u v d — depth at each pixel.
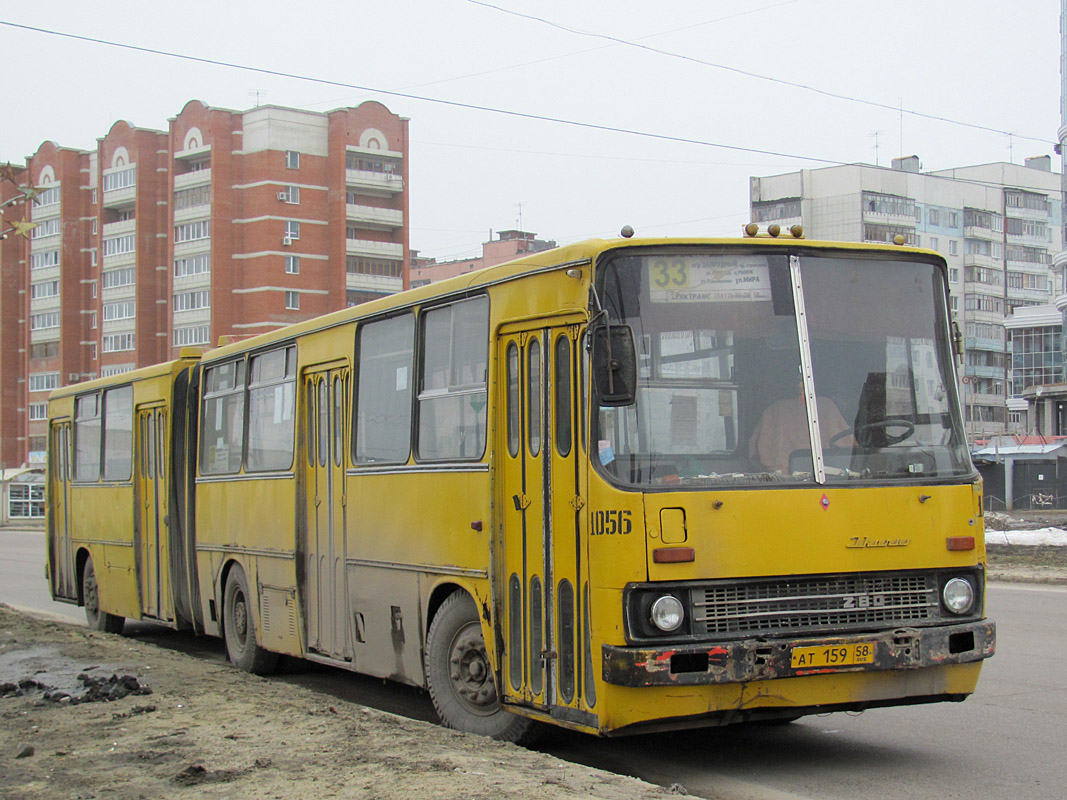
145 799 6.18
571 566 7.21
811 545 6.95
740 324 7.25
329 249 74.44
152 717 8.52
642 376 7.03
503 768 6.54
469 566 8.29
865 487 7.13
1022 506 55.69
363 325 10.13
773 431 7.15
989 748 8.07
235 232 74.06
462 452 8.51
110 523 16.34
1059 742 8.22
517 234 104.44
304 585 11.03
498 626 7.93
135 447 15.49
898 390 7.48
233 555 12.61
